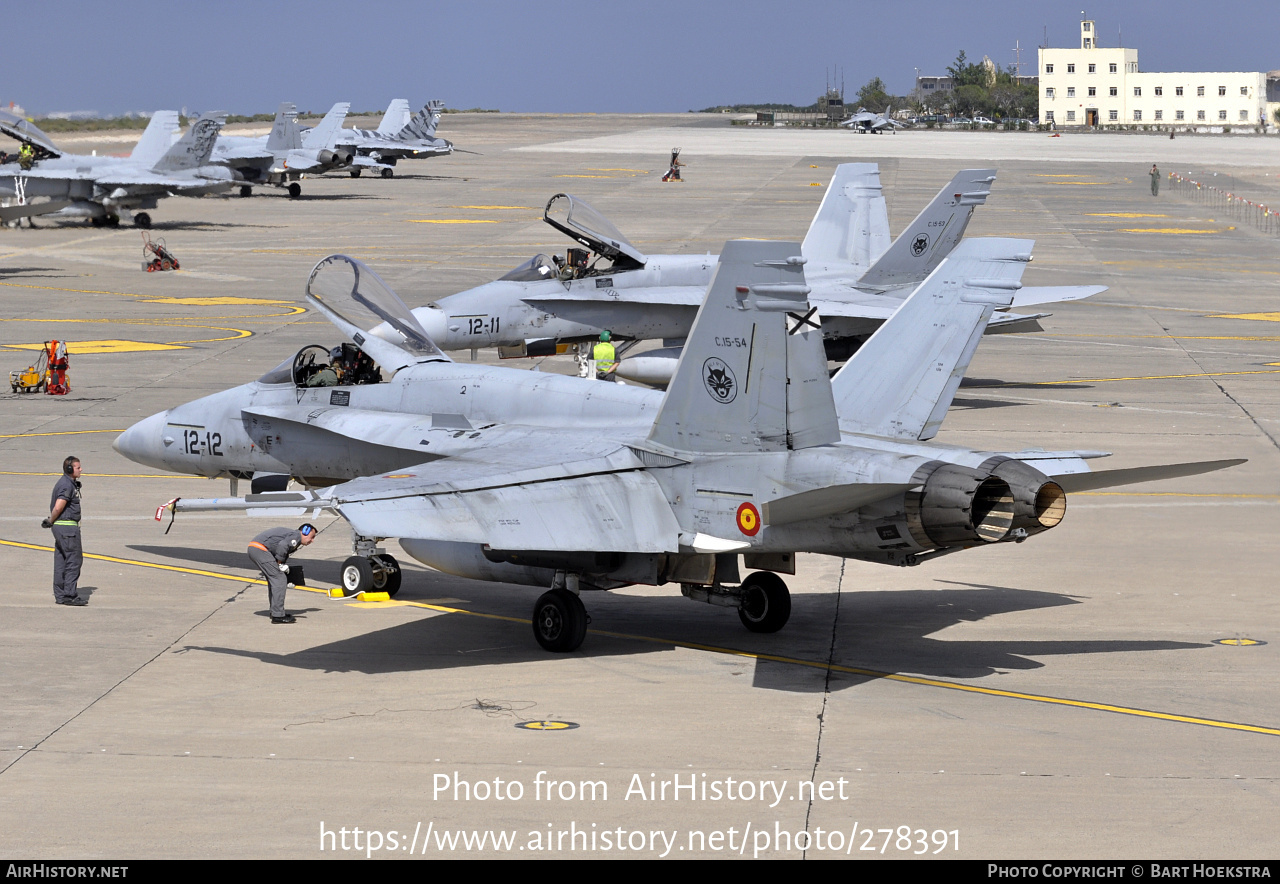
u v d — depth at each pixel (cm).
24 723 2189
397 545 3541
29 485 4022
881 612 2900
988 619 2831
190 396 5450
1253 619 2805
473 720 2212
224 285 9100
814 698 2330
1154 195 16612
